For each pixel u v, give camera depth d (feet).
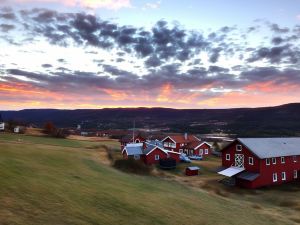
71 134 445.37
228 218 95.09
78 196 82.17
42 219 59.62
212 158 292.61
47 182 89.20
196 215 90.89
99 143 341.21
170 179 178.81
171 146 309.22
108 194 92.32
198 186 168.04
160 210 87.71
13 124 361.30
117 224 68.59
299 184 183.73
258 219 103.04
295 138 226.99
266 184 179.52
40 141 251.19
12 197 67.36
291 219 112.16
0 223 52.44
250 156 184.34
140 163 186.91
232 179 185.88
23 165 106.83
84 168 138.21
